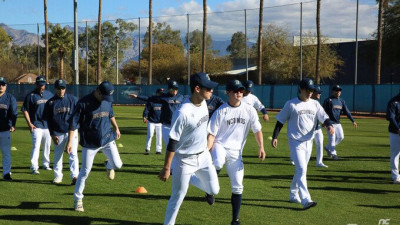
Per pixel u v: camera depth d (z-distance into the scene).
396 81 50.06
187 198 7.43
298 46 57.59
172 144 4.96
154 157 12.02
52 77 85.00
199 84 4.97
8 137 8.71
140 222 6.07
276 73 58.22
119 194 7.68
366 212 6.68
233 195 5.89
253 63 68.19
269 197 7.55
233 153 5.98
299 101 6.81
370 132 19.92
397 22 46.31
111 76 88.38
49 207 6.79
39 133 9.44
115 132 7.16
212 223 6.04
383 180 9.16
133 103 44.31
